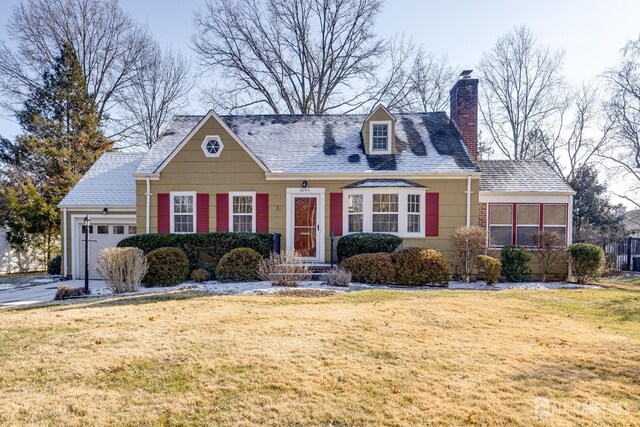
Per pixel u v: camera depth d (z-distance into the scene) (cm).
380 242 1262
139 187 1405
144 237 1286
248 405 373
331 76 2752
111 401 379
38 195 1959
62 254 1514
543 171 1538
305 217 1411
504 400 388
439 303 847
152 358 483
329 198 1395
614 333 639
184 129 1672
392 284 1155
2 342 548
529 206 1419
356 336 582
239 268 1209
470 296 959
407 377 438
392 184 1347
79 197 1526
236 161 1401
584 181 2611
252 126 1669
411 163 1413
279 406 371
